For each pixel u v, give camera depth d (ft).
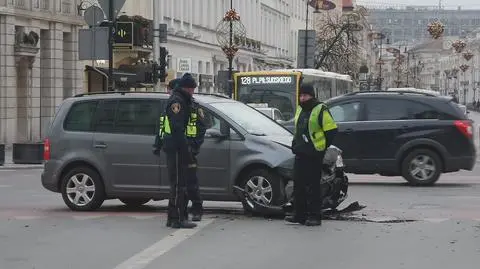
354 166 52.13
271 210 36.11
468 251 28.19
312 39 114.11
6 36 96.53
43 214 38.81
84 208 39.68
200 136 34.06
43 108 106.73
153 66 84.64
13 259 27.22
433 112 51.44
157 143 34.45
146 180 38.17
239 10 187.21
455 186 51.65
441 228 33.42
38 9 102.68
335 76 115.75
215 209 40.55
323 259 26.78
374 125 51.78
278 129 39.09
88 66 106.01
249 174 36.50
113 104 39.27
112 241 30.68
